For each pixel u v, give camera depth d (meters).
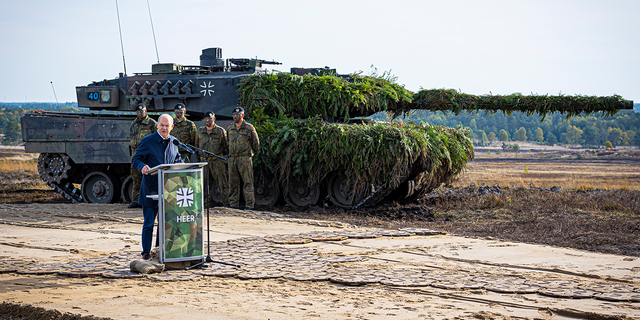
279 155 15.87
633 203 16.09
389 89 17.08
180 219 7.44
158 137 7.92
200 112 17.81
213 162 15.20
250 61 18.64
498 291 6.09
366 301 5.70
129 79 18.19
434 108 17.59
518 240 10.90
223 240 9.86
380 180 15.26
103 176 18.00
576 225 12.59
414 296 5.94
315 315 5.11
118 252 8.66
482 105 17.28
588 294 5.86
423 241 9.76
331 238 9.81
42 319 5.11
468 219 14.19
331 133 15.34
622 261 7.98
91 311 5.20
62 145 17.59
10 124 165.38
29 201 19.31
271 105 16.91
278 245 9.24
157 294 6.04
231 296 5.94
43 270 7.24
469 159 17.69
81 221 12.23
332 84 16.53
